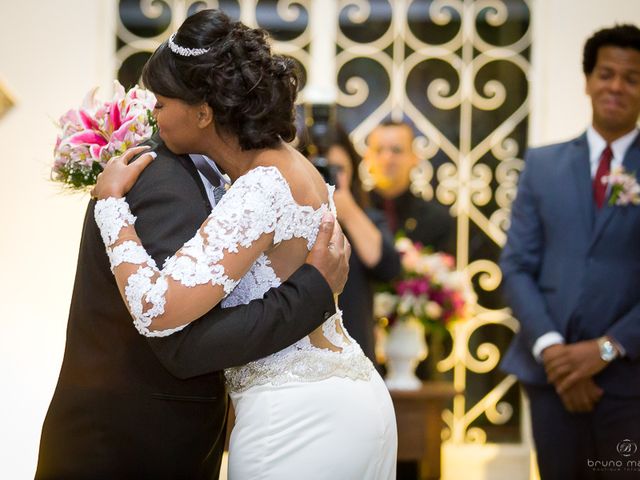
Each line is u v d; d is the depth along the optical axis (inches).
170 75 84.2
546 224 138.9
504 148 206.1
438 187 207.0
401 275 169.3
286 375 85.6
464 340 205.2
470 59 205.9
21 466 189.8
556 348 131.3
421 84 206.7
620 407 131.0
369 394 89.1
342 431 85.6
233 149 86.9
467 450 202.2
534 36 204.5
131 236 81.7
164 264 81.9
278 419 84.8
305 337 87.1
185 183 85.9
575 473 134.0
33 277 194.7
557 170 139.6
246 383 86.7
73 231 195.3
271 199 83.0
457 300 170.1
